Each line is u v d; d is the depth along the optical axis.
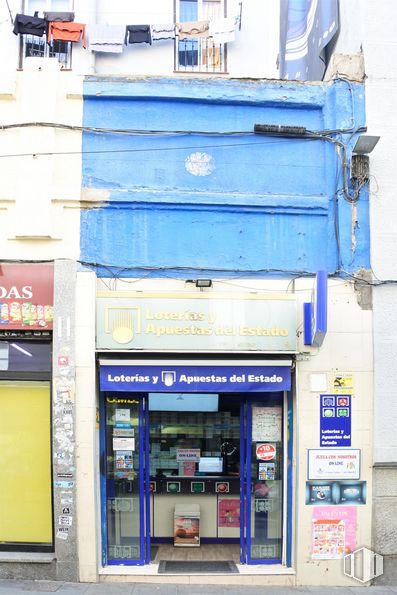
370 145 6.61
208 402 7.30
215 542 7.43
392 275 6.79
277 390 6.51
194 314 6.51
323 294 6.04
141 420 6.82
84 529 6.36
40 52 9.14
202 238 6.82
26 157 6.69
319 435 6.59
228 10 9.38
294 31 8.81
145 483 6.85
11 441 6.73
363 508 6.57
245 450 6.96
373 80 7.01
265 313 6.55
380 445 6.60
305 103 7.00
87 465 6.40
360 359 6.68
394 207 6.88
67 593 5.97
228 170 6.93
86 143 6.82
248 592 6.19
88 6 9.08
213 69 9.31
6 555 6.45
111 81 6.88
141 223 6.78
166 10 9.33
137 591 6.11
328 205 6.89
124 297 6.53
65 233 6.70
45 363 6.72
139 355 6.55
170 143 6.91
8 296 6.61
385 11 7.09
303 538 6.50
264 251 6.83
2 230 6.68
